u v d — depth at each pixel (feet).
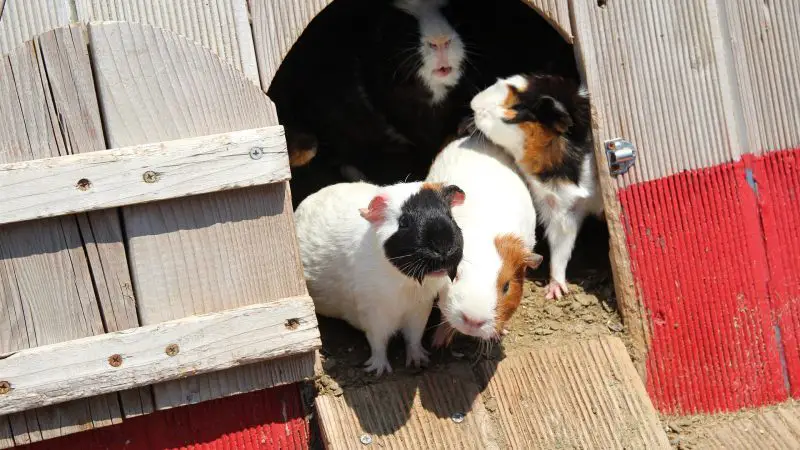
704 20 3.23
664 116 3.22
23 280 2.67
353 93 3.96
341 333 3.32
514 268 2.93
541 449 2.92
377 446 2.87
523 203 3.26
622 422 2.97
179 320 2.75
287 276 2.85
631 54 3.20
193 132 2.76
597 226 3.79
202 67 2.77
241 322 2.78
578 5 3.16
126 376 2.71
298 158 3.81
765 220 3.30
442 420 2.95
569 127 3.31
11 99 2.64
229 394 2.84
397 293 2.92
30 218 2.62
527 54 3.92
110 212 2.71
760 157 3.30
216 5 2.80
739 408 3.24
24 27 2.66
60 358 2.67
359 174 4.15
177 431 2.86
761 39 3.29
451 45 3.59
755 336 3.27
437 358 3.18
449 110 3.80
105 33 2.68
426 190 2.80
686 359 3.23
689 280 3.24
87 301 2.72
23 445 2.77
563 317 3.32
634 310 3.22
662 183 3.23
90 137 2.69
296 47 4.02
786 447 3.04
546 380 3.06
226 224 2.80
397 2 3.67
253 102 2.81
